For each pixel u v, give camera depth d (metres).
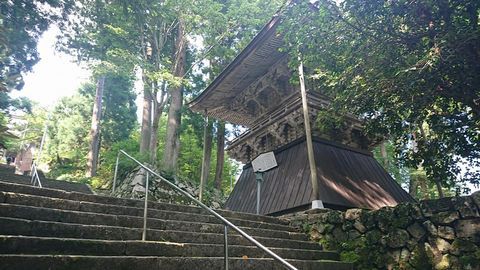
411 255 6.03
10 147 32.91
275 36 10.69
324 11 6.97
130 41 19.44
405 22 6.64
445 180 8.25
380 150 21.66
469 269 5.34
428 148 8.04
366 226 6.78
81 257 3.29
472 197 5.73
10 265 2.90
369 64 7.13
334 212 7.32
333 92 8.71
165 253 4.21
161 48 20.17
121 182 16.02
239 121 17.08
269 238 6.08
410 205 6.39
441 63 5.79
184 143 23.98
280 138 12.59
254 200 12.23
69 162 25.36
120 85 29.62
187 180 17.28
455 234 5.71
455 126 7.54
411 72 6.02
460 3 5.84
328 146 11.70
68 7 15.20
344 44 7.34
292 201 10.05
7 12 13.42
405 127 8.18
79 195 5.18
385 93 7.04
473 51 5.75
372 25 6.83
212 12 18.34
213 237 5.23
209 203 16.84
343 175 10.88
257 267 4.79
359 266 6.46
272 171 12.30
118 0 16.14
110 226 4.38
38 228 3.75
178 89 20.55
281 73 12.34
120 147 19.30
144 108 21.36
